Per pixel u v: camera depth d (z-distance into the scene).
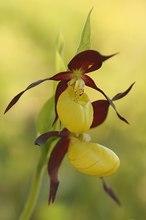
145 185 0.96
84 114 0.65
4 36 1.16
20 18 1.17
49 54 1.15
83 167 0.66
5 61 1.14
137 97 1.05
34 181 0.67
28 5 1.17
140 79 1.09
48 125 0.65
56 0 1.20
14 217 0.97
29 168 0.99
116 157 0.66
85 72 0.65
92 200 0.94
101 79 1.09
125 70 1.11
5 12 1.16
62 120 0.65
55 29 1.15
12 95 1.11
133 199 0.95
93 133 1.02
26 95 1.13
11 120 1.08
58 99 0.65
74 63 0.64
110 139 1.00
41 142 0.64
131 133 1.01
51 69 1.15
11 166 0.98
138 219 0.95
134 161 0.97
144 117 1.02
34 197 0.67
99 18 1.26
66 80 0.65
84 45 0.63
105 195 0.95
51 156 0.66
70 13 1.19
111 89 1.08
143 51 1.19
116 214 0.94
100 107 0.68
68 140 0.67
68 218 0.94
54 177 0.66
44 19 1.16
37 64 1.15
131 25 1.26
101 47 1.21
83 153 0.66
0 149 0.98
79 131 0.65
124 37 1.22
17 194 0.98
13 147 1.01
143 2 1.32
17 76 1.13
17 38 1.16
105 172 0.66
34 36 1.16
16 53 1.15
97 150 0.66
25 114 1.11
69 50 1.12
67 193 0.95
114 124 1.02
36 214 0.94
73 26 1.16
